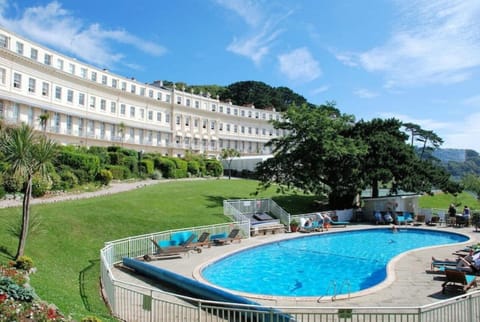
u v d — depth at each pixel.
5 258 12.94
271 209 31.53
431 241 25.67
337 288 14.74
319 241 25.39
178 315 10.11
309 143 34.88
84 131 59.88
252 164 71.38
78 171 33.50
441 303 8.57
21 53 48.50
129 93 69.81
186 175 59.41
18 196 24.80
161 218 24.86
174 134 81.12
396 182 35.19
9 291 8.48
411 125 94.25
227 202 29.28
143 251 18.59
